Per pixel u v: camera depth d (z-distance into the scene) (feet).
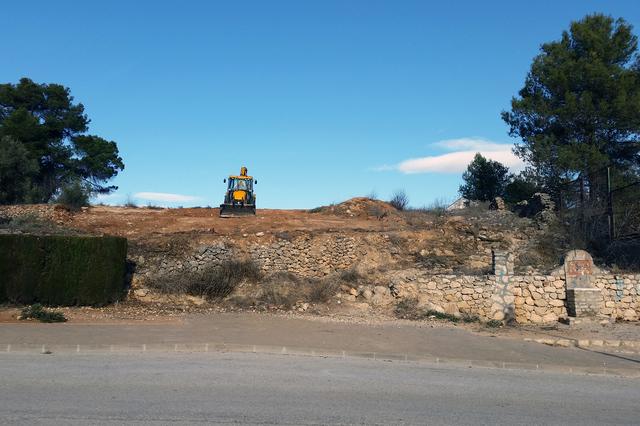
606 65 115.55
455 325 64.64
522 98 124.06
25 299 66.49
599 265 82.17
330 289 74.28
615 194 90.43
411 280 72.38
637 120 110.01
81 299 68.28
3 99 162.71
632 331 62.49
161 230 100.53
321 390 35.40
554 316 69.26
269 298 73.36
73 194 125.29
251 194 121.90
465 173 158.51
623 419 31.48
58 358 43.16
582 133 115.65
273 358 45.70
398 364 45.83
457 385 38.86
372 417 29.78
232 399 32.35
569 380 42.50
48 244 68.03
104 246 70.28
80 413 28.60
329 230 92.32
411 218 111.65
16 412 28.55
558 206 102.89
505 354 50.06
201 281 75.05
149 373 38.42
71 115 168.86
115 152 176.04
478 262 84.84
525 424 29.76
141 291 74.64
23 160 124.98
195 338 50.70
